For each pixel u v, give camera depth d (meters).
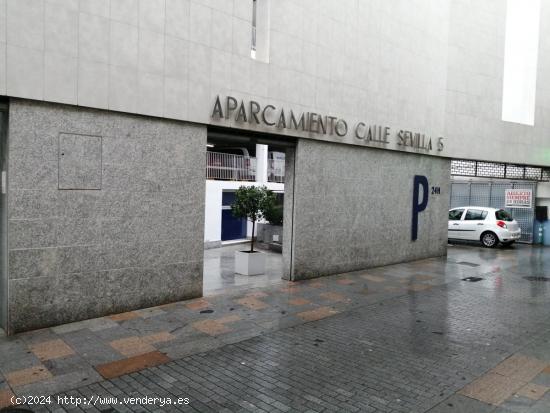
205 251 15.05
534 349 6.27
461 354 6.02
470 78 14.64
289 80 9.59
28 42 6.11
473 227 17.86
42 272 6.46
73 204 6.70
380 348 6.18
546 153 17.27
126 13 7.07
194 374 5.18
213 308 7.81
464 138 14.61
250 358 5.69
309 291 9.30
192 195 8.14
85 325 6.71
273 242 15.68
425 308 8.31
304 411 4.40
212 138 8.91
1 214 6.57
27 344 5.92
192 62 7.93
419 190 13.61
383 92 11.91
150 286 7.69
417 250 13.70
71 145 6.64
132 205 7.36
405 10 12.48
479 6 14.72
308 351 6.00
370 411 4.44
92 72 6.73
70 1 6.48
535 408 4.57
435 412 4.46
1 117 6.46
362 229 11.73
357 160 11.45
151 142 7.54
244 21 8.73
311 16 10.02
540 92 16.92
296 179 10.02
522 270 12.48
